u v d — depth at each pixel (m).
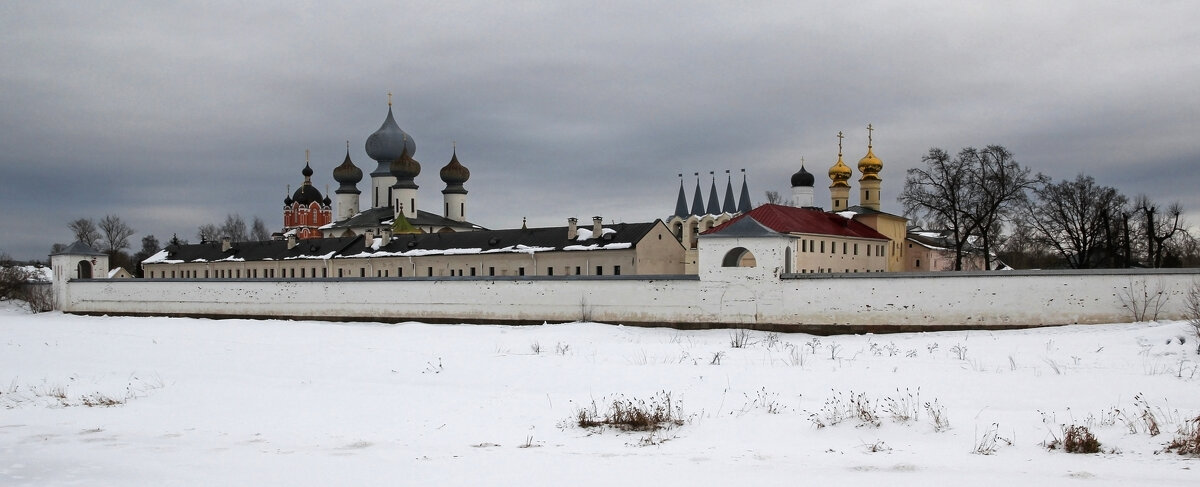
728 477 18.72
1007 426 23.20
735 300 55.97
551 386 32.16
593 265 82.00
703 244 56.88
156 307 84.44
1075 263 84.31
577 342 50.25
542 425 25.31
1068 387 28.22
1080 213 82.88
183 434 25.34
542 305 62.59
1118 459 19.56
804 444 22.14
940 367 33.31
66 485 19.70
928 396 27.81
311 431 25.31
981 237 87.25
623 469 19.69
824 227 84.06
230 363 41.25
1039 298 48.75
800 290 54.41
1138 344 38.41
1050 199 84.00
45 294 97.44
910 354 40.25
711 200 114.94
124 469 20.97
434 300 67.50
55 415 29.02
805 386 30.25
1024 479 17.92
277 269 106.75
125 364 42.34
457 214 131.25
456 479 19.09
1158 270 45.84
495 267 88.19
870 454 20.75
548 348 47.12
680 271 85.25
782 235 55.25
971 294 50.38
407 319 68.88
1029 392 27.81
